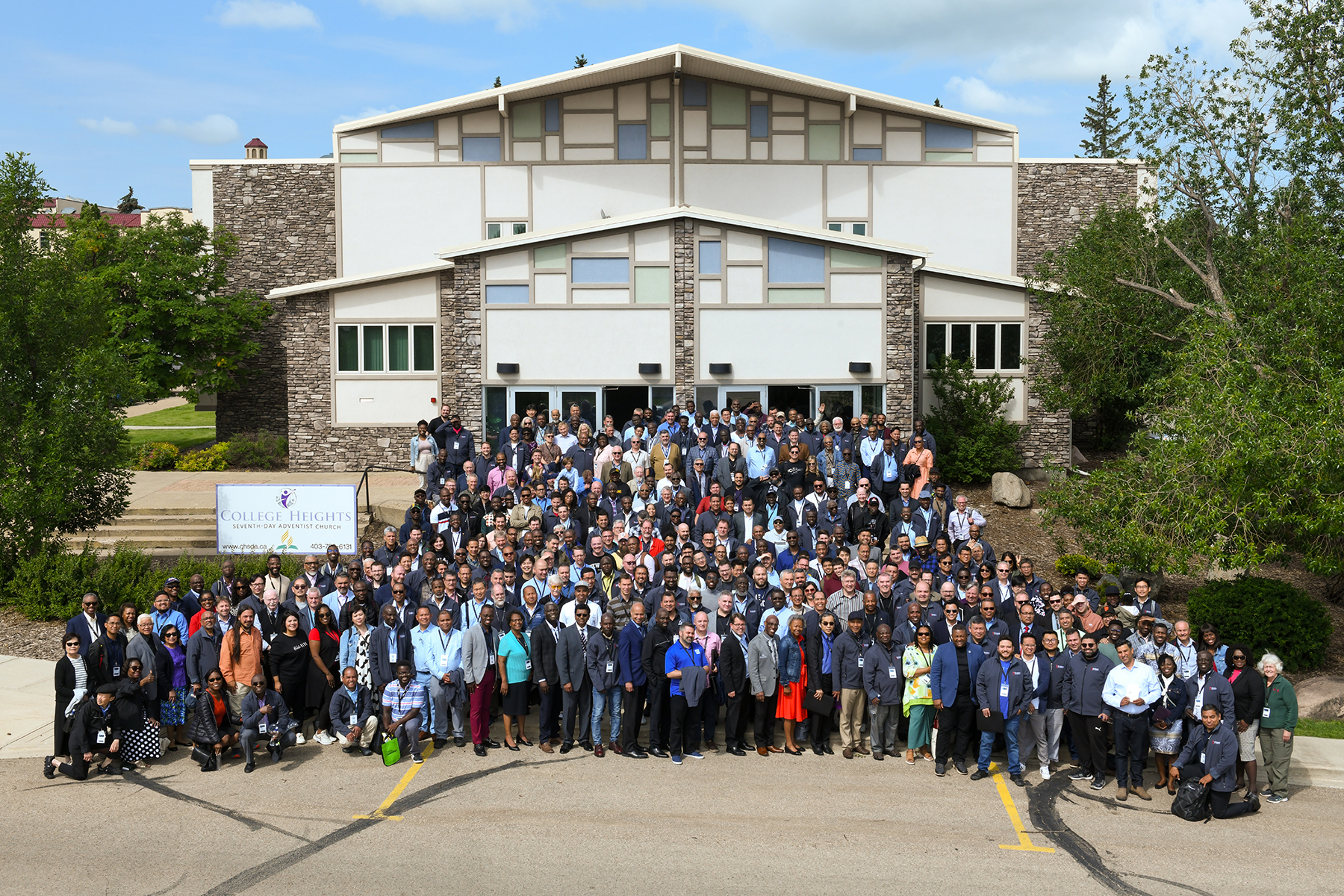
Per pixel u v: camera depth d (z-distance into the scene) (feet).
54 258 60.39
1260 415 46.70
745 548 45.11
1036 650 39.83
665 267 75.61
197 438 113.39
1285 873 30.68
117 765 37.55
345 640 40.27
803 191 93.61
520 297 75.72
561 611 42.42
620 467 58.95
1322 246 59.82
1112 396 86.28
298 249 98.73
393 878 28.89
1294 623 53.11
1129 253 73.15
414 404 85.25
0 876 28.58
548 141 92.63
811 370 76.28
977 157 94.99
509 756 40.37
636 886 28.68
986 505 75.66
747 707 42.70
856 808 35.37
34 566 54.54
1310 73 64.34
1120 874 30.32
